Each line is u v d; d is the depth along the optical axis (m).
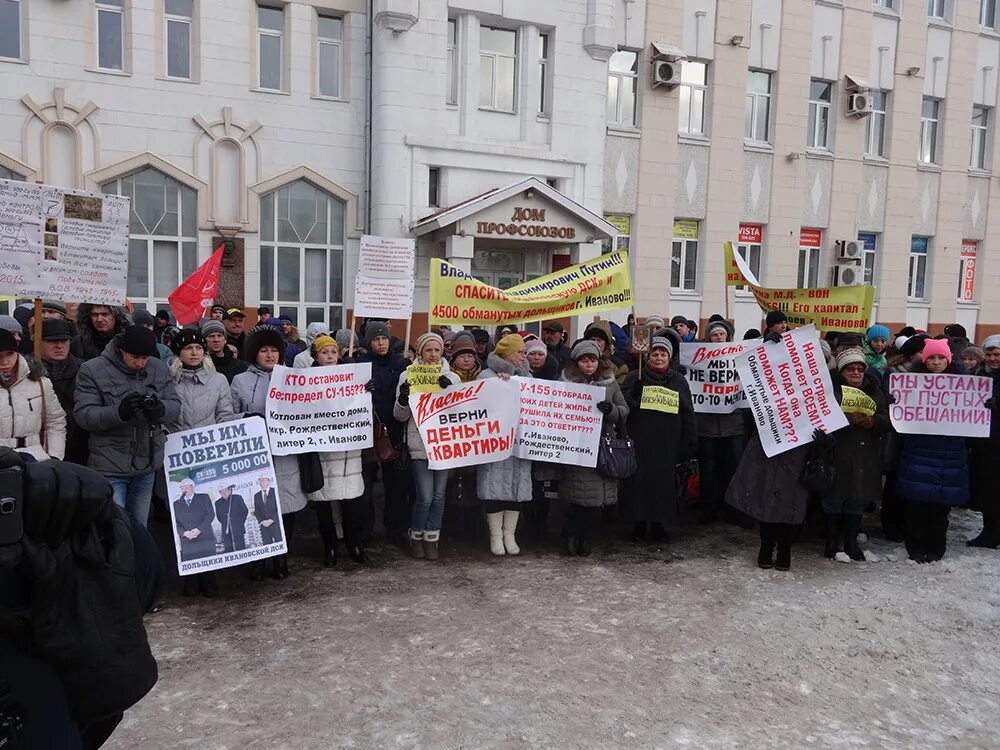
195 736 3.49
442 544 6.44
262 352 5.51
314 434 5.48
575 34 14.78
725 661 4.35
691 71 16.45
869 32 17.86
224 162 12.98
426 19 13.58
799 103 17.23
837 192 17.97
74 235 4.91
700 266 16.80
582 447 5.98
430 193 14.20
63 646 1.79
